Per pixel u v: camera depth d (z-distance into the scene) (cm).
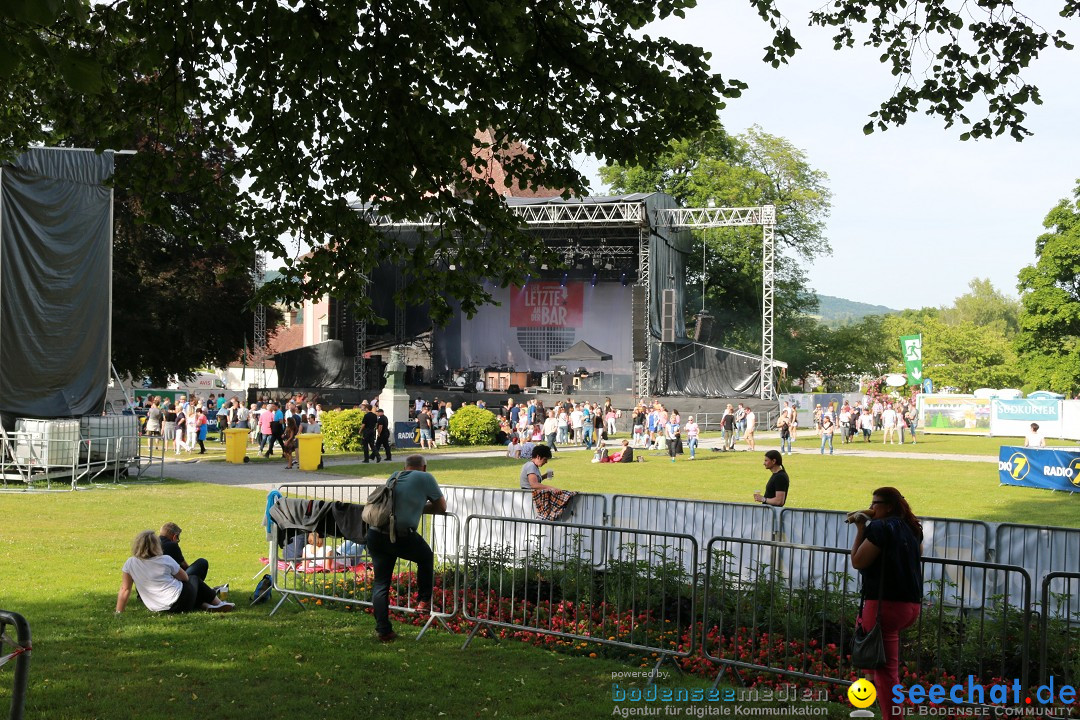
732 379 5150
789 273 6775
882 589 621
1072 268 5966
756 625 810
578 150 963
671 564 894
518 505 1217
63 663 761
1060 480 2283
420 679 739
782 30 950
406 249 1044
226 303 4609
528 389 5406
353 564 1073
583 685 734
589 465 2966
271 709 659
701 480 2498
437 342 5725
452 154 967
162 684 712
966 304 15688
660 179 6138
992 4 975
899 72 1049
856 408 4791
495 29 855
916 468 2930
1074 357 6016
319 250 1049
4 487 2119
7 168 2172
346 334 5203
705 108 923
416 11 885
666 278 5238
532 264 1074
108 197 2386
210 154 3009
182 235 1034
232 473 2638
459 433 3953
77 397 2333
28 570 1179
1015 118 1005
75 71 329
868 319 7750
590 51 895
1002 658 689
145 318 4309
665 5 935
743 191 6181
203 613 955
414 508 867
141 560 952
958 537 1005
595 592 920
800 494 2178
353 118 948
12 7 294
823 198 6562
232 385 7569
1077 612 785
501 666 784
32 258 2227
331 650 819
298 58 811
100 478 2377
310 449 2744
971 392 9081
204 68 977
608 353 5425
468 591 936
